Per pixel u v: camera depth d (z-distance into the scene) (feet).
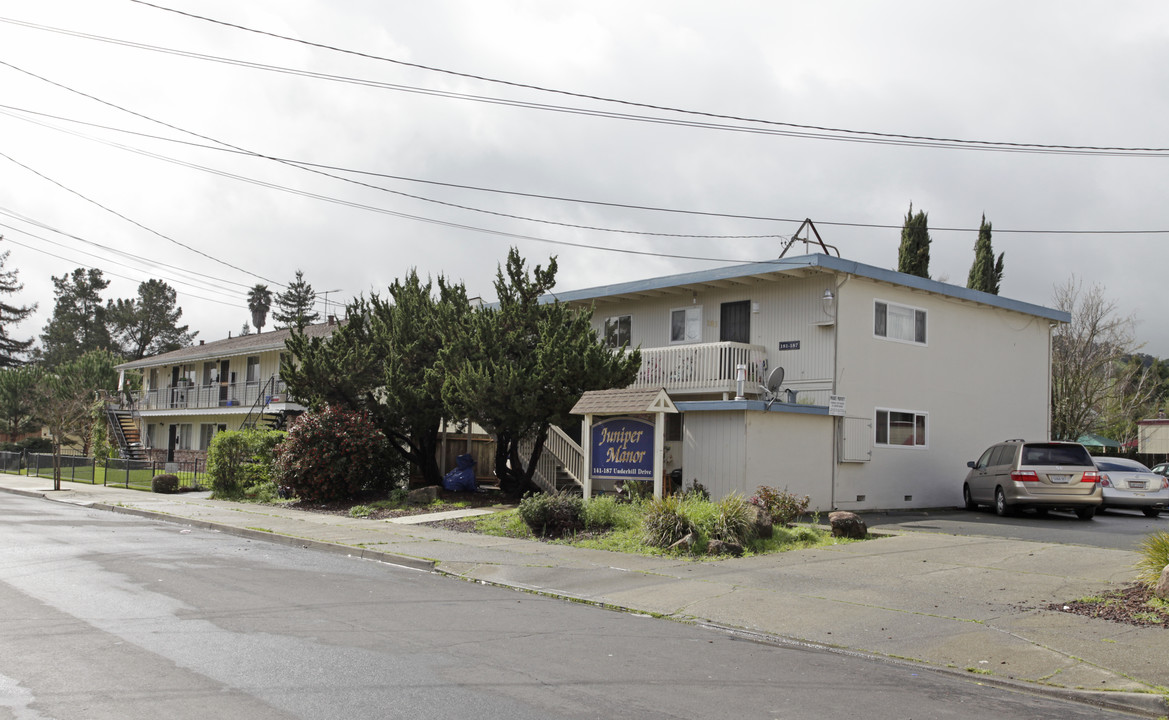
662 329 88.02
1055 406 129.59
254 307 203.41
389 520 64.80
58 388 173.27
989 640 29.14
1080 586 37.06
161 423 162.71
